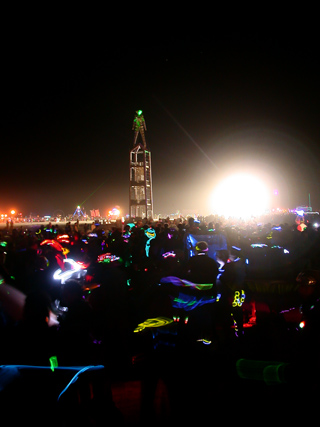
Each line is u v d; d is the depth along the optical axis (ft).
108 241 38.83
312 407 13.08
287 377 13.79
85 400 11.45
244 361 19.17
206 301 19.52
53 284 23.75
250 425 13.67
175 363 17.99
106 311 18.35
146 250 37.81
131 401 15.94
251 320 27.25
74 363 12.28
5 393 12.01
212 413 14.62
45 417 11.44
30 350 12.30
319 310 13.12
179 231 48.42
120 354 18.22
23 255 26.30
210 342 19.39
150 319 22.86
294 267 43.60
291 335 22.88
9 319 17.58
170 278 22.97
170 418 14.38
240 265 22.38
